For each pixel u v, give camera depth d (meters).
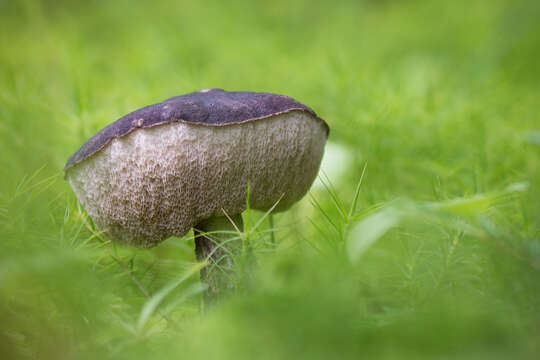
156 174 0.28
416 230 0.30
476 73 0.64
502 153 0.38
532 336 0.25
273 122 0.28
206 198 0.28
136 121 0.28
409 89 0.53
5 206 0.30
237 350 0.25
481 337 0.24
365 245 0.25
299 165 0.29
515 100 0.49
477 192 0.33
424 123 0.41
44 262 0.27
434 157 0.38
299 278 0.27
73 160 0.29
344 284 0.27
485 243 0.28
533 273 0.26
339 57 0.61
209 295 0.29
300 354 0.25
